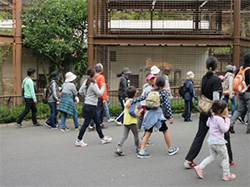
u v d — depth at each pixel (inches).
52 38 501.0
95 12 469.1
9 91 533.6
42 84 569.6
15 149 260.1
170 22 589.9
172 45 511.5
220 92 195.6
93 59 468.1
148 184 177.6
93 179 186.9
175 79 552.4
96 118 269.1
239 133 306.3
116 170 203.0
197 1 527.2
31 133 325.1
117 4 537.0
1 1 502.9
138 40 472.4
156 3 539.2
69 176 192.5
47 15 503.5
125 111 238.2
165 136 235.3
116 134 313.6
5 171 203.2
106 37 468.1
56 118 364.2
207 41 474.0
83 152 248.2
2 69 529.7
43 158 232.5
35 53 546.0
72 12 529.3
